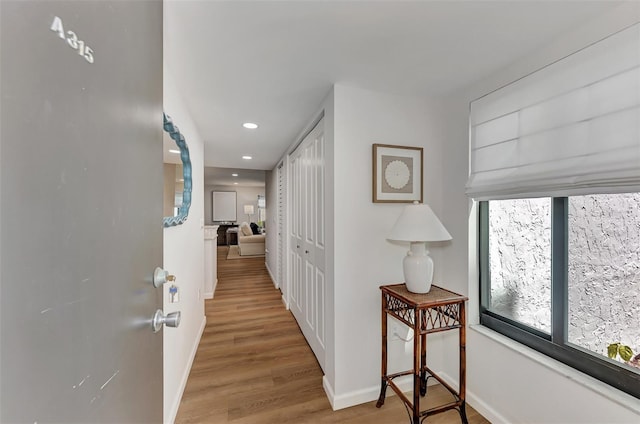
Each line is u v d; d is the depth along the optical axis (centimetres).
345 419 154
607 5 99
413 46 125
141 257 66
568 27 112
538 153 128
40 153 35
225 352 229
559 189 119
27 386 32
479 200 161
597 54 106
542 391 127
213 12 100
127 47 57
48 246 36
